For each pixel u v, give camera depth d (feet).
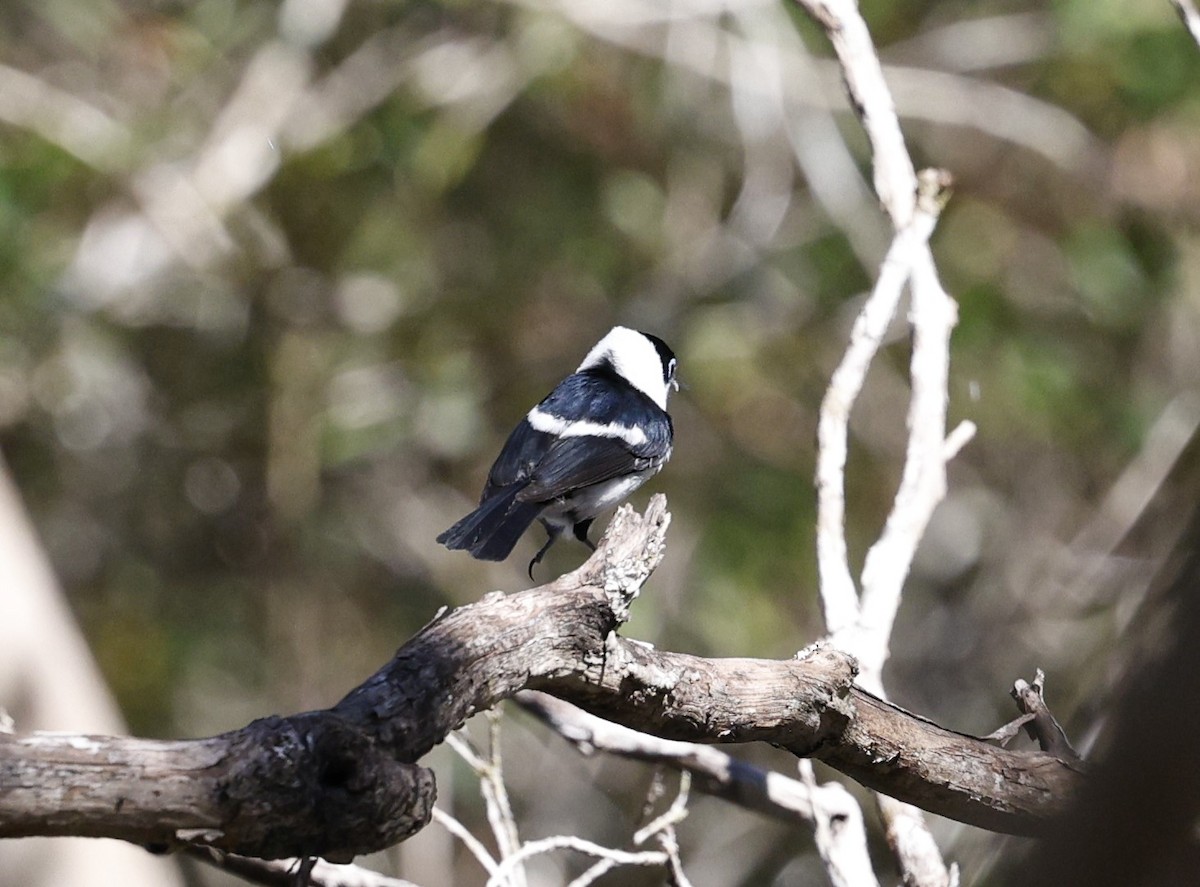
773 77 44.93
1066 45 44.86
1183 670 7.44
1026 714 15.43
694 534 47.34
